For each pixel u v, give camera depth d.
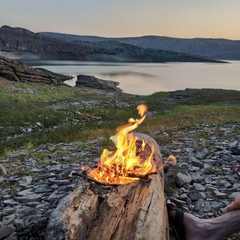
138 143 1.09
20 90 9.42
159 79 31.95
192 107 6.37
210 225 0.77
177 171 1.41
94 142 2.24
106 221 0.63
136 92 17.94
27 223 0.88
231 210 0.80
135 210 0.65
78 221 0.60
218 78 35.47
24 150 2.13
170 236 0.84
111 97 10.85
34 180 1.40
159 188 0.77
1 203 1.14
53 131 3.00
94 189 0.73
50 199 1.11
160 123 3.40
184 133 2.50
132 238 0.57
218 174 1.42
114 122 3.81
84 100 8.97
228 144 2.01
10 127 3.64
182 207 1.06
